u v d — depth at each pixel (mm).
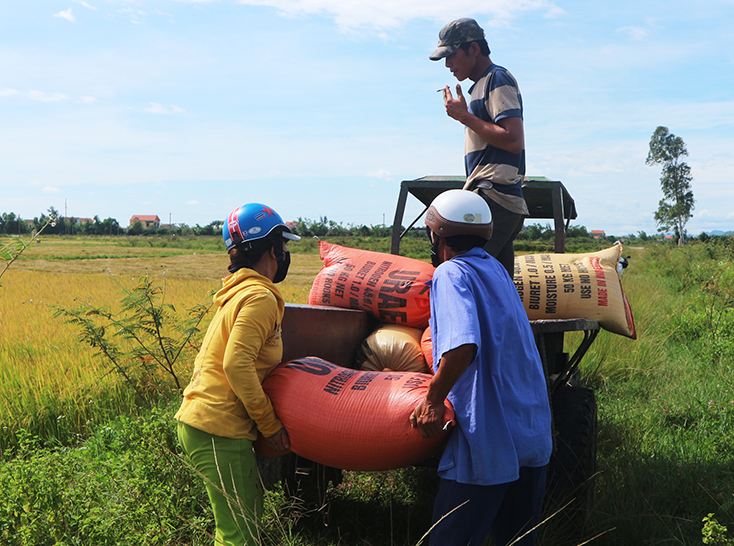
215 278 21234
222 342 2484
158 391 5383
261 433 2559
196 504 3020
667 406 5363
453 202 2424
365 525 3381
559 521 3090
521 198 3520
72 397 5184
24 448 3473
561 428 3223
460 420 2176
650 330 9008
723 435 4688
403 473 3918
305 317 3172
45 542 2746
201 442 2447
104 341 5414
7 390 5254
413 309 3406
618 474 3701
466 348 2072
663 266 23047
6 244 3777
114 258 37125
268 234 2584
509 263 3723
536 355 2414
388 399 2447
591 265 3963
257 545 2467
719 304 9922
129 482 3033
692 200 66875
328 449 2457
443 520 2189
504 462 2148
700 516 3373
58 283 16906
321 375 2648
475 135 3523
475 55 3461
